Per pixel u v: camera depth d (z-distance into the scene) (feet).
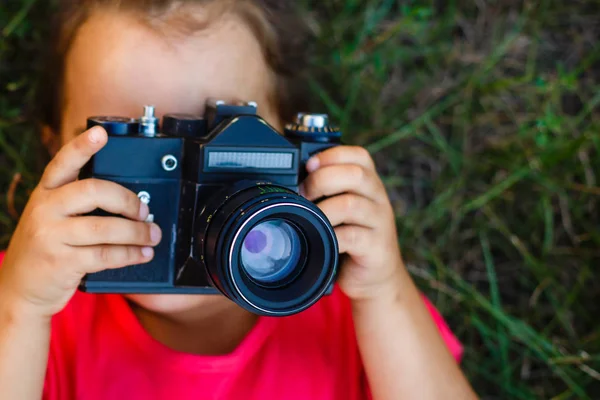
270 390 3.24
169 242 2.53
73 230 2.42
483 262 4.65
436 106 4.54
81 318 3.26
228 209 2.25
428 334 3.02
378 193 2.69
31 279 2.51
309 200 2.46
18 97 4.38
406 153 4.64
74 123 3.09
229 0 3.14
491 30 4.64
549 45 4.67
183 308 3.05
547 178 4.41
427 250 4.56
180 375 3.12
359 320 2.97
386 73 4.61
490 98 4.56
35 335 2.64
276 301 2.28
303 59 4.35
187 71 2.96
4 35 4.17
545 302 4.60
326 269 2.32
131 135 2.47
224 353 3.23
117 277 2.53
